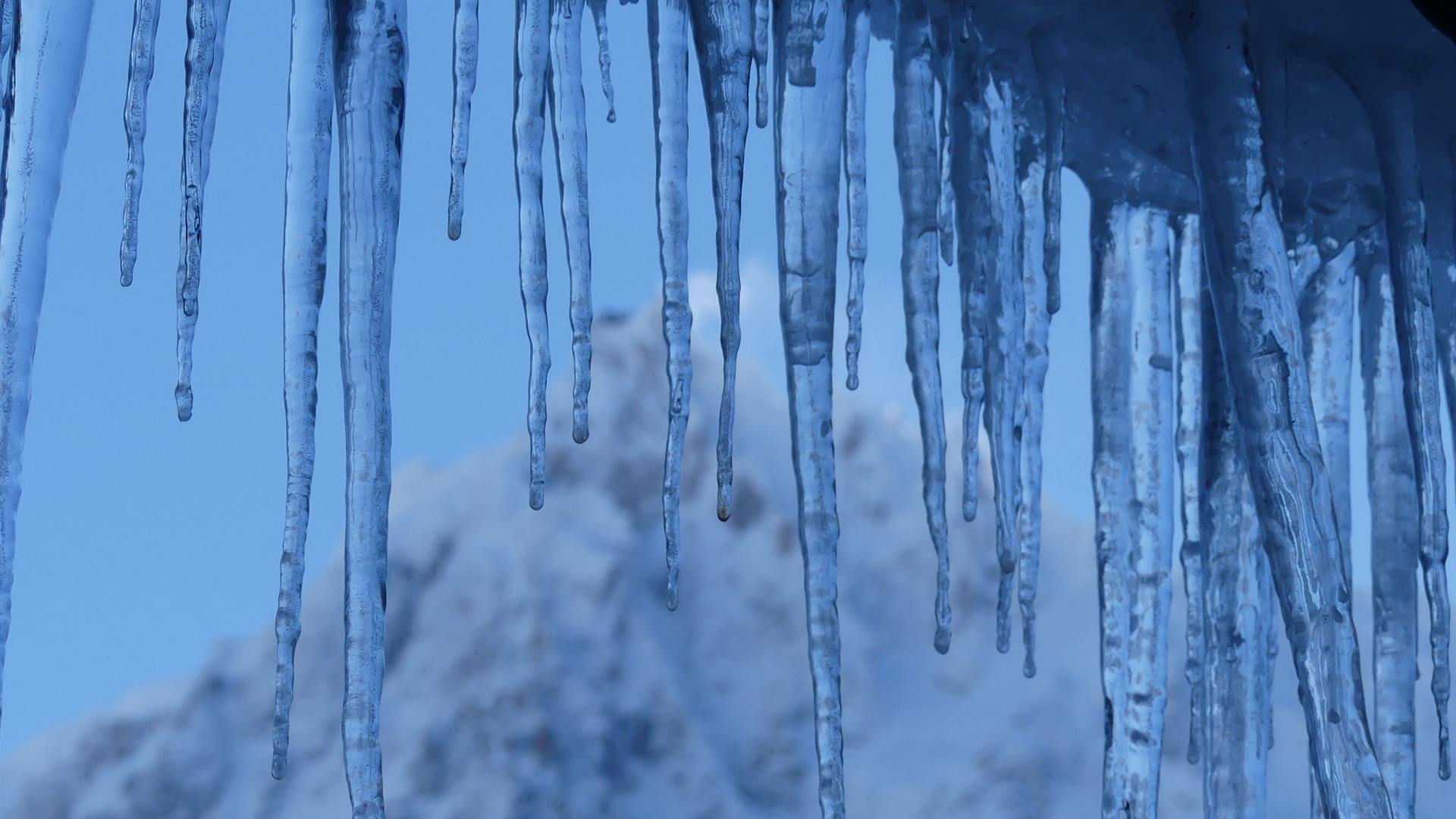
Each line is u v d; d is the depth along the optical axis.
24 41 2.80
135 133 2.85
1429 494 3.11
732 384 2.93
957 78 3.11
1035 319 3.15
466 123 2.95
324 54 2.84
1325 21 3.06
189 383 2.83
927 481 3.06
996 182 3.10
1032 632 3.21
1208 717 3.25
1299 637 2.85
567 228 2.98
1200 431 3.32
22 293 2.77
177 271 2.84
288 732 2.76
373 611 2.78
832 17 2.98
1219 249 2.96
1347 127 3.18
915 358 3.06
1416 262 3.09
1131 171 3.28
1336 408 3.33
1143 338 3.30
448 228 2.93
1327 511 2.88
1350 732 2.82
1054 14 3.08
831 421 2.92
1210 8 3.00
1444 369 3.27
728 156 2.95
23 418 2.76
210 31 2.86
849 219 3.05
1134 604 3.25
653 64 2.99
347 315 2.81
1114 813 3.20
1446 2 2.97
